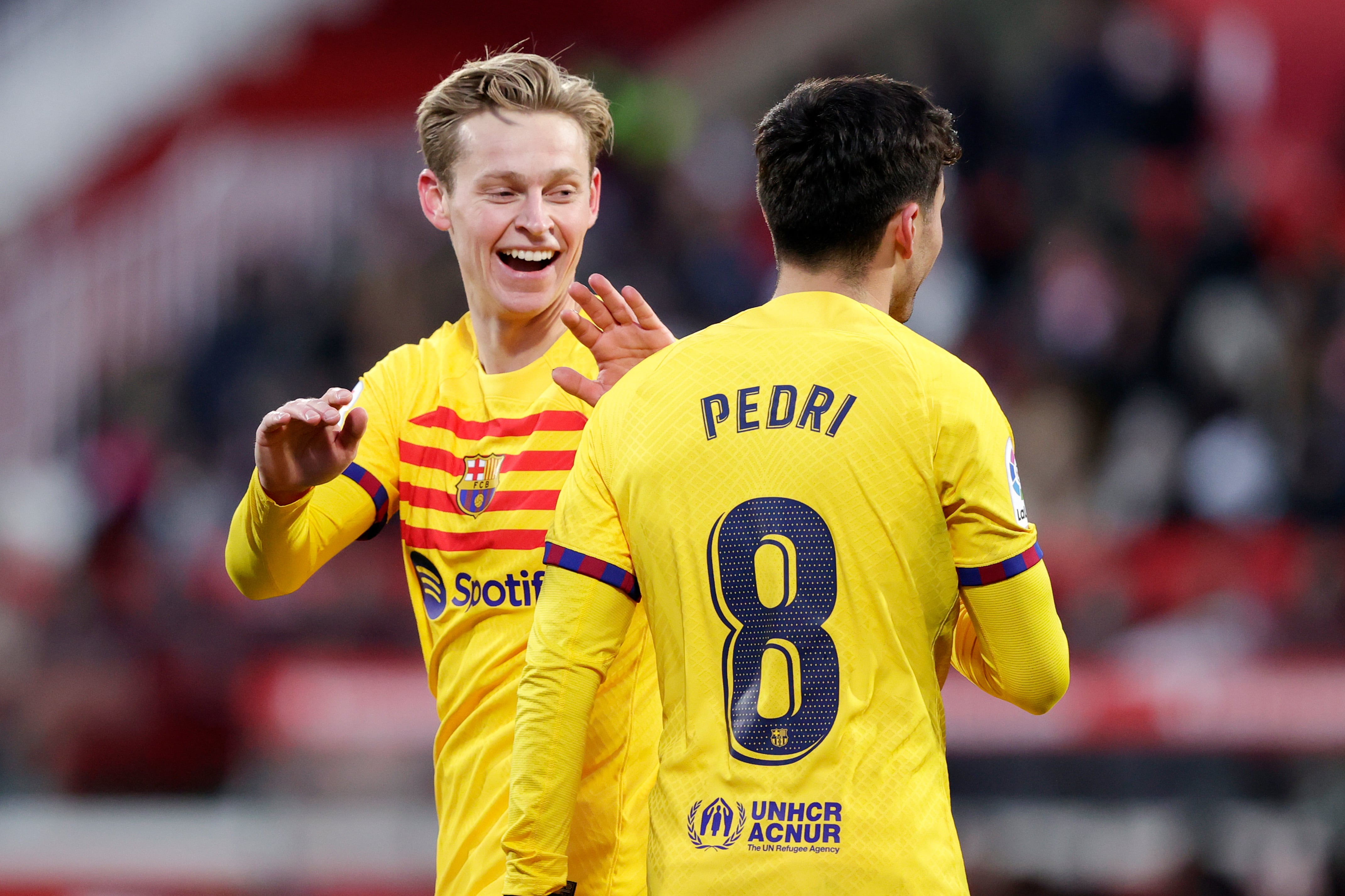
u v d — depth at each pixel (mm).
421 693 23531
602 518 8203
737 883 7551
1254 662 22812
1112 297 34500
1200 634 24609
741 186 40219
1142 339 34031
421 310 37875
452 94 9695
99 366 40812
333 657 25250
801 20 42438
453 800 9641
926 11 42312
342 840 22000
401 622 26453
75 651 26828
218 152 40625
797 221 8297
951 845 7684
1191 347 33688
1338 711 21641
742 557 7812
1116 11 39656
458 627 9555
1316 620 24609
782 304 8273
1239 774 21453
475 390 9852
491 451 9602
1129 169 37406
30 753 25562
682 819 7766
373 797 22828
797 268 8398
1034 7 41156
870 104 8250
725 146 40781
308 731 23438
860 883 7465
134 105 38594
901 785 7566
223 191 40844
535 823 8109
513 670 9367
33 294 41031
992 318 35406
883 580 7730
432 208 10109
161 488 34562
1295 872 20703
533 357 9789
